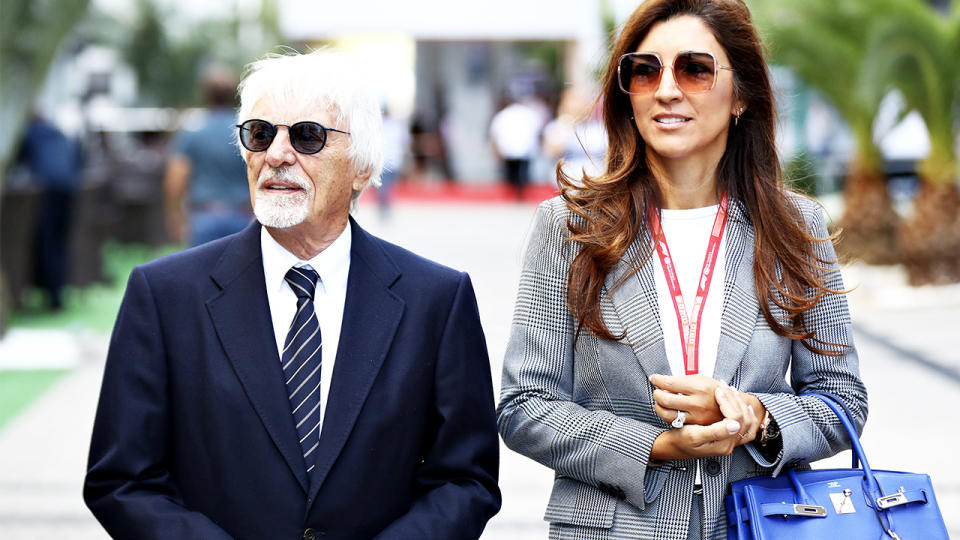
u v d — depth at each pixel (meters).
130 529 2.62
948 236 11.77
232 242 2.79
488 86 32.09
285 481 2.63
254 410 2.65
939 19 11.34
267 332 2.70
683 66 2.79
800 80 12.65
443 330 2.80
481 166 31.86
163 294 2.73
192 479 2.68
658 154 2.86
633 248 2.83
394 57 27.81
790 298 2.80
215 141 7.68
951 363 8.64
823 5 11.95
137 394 2.69
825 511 2.64
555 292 2.87
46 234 11.44
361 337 2.73
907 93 11.65
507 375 2.87
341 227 2.79
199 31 33.38
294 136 2.67
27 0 9.28
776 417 2.69
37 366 9.02
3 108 9.53
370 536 2.69
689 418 2.62
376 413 2.70
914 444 6.67
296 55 2.79
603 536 2.74
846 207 12.88
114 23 32.19
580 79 22.42
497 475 2.87
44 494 5.92
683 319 2.80
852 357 2.89
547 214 2.93
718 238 2.86
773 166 2.92
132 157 16.08
